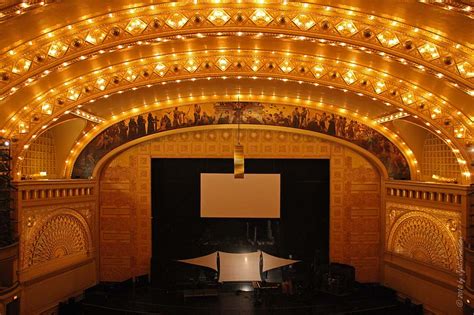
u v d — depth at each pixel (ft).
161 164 94.43
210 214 94.99
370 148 90.12
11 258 67.15
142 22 54.54
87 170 90.22
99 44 55.93
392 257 88.12
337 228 93.30
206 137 92.99
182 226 95.20
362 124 89.66
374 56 62.18
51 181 77.25
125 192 92.99
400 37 53.98
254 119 90.58
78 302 81.71
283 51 64.28
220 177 94.73
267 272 93.71
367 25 53.42
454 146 72.49
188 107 90.22
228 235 95.40
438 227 76.33
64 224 82.53
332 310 79.05
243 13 53.52
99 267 92.53
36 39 53.26
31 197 73.72
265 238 95.20
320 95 81.92
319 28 54.24
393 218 88.43
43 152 83.82
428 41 52.80
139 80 70.44
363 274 92.58
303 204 94.99
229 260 89.61
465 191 68.54
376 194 92.73
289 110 90.38
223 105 90.33
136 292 88.58
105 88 70.54
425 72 58.54
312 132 90.48
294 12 53.16
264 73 69.31
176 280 93.86
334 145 92.94
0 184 68.74
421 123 76.84
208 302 83.46
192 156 92.99
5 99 62.90
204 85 80.23
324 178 94.32
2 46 52.65
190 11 53.31
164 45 62.85
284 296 86.07
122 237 92.99
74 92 69.72
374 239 92.73
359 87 69.87
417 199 81.05
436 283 75.92
